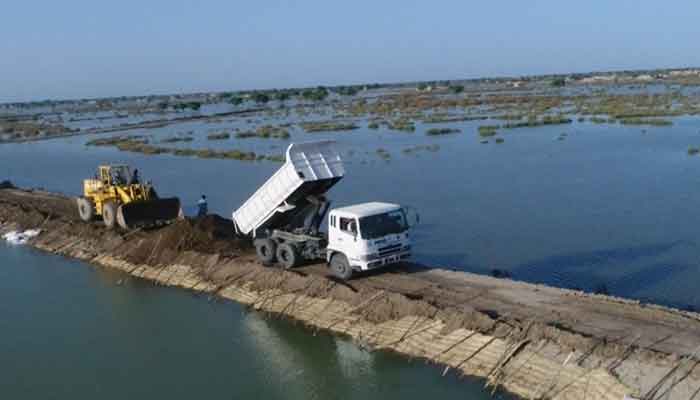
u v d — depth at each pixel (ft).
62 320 71.56
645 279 71.56
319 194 75.20
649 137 186.29
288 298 69.36
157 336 65.98
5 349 64.08
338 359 58.29
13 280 87.61
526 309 57.57
